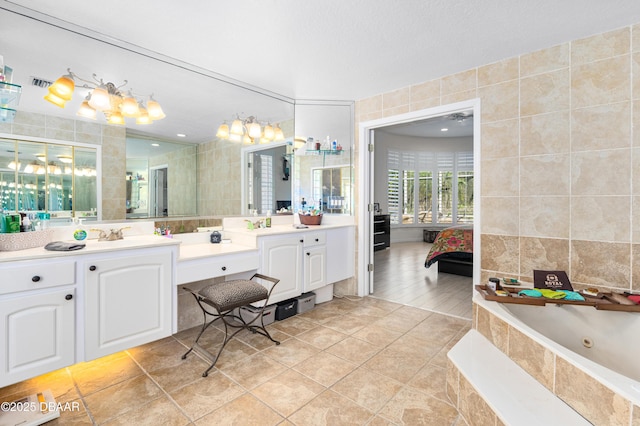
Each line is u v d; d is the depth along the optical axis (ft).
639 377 5.75
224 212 10.06
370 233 12.28
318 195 12.32
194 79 9.00
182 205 9.08
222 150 9.89
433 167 26.40
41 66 6.71
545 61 7.93
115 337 6.17
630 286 6.95
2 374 4.99
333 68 9.04
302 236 10.15
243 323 8.82
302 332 8.73
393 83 10.23
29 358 5.23
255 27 6.86
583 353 6.31
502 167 8.61
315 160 12.09
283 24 6.75
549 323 6.58
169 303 6.98
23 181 6.62
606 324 6.19
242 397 5.84
